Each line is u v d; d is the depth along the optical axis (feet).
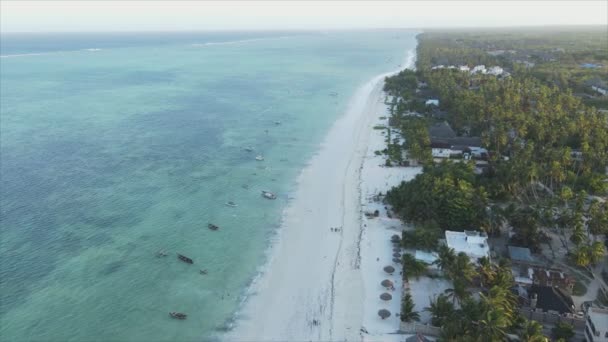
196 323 210.38
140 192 344.49
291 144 461.78
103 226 293.43
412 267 234.58
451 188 287.28
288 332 205.57
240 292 232.94
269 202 331.36
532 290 212.64
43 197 332.39
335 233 287.48
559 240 269.44
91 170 386.11
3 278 237.25
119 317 212.64
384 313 211.61
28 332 201.16
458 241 251.19
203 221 302.86
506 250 254.27
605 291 223.51
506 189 317.22
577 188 328.70
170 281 240.32
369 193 342.44
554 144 403.54
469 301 188.03
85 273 244.22
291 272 249.34
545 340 168.04
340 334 203.41
